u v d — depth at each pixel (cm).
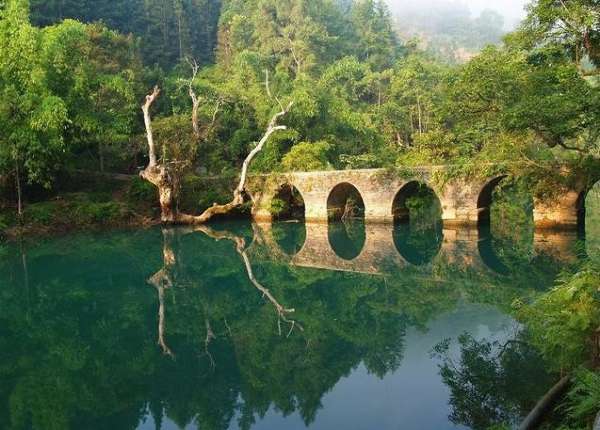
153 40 6806
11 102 2877
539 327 880
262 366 1243
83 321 1642
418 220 3603
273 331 1512
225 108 4553
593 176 2356
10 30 2930
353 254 2647
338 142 4378
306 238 3116
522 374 1023
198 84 4819
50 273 2261
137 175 3912
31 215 3130
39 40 3028
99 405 1059
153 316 1686
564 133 1941
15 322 1634
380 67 7775
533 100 1898
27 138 2869
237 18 6944
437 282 1978
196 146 4031
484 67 2158
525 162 2541
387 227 3312
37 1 5194
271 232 3338
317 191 3556
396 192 3284
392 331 1423
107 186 3825
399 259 2472
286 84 4988
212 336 1481
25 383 1173
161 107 4794
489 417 877
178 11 7106
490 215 3519
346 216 3778
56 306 1800
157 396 1098
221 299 1889
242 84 5288
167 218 3456
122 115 3600
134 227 3428
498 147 2411
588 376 636
